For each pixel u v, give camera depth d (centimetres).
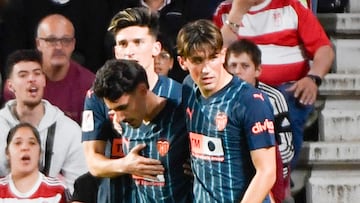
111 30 1277
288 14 1738
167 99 1243
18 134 1527
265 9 1731
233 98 1194
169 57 1472
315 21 1747
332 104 1884
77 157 1617
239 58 1567
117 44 1275
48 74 1725
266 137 1191
